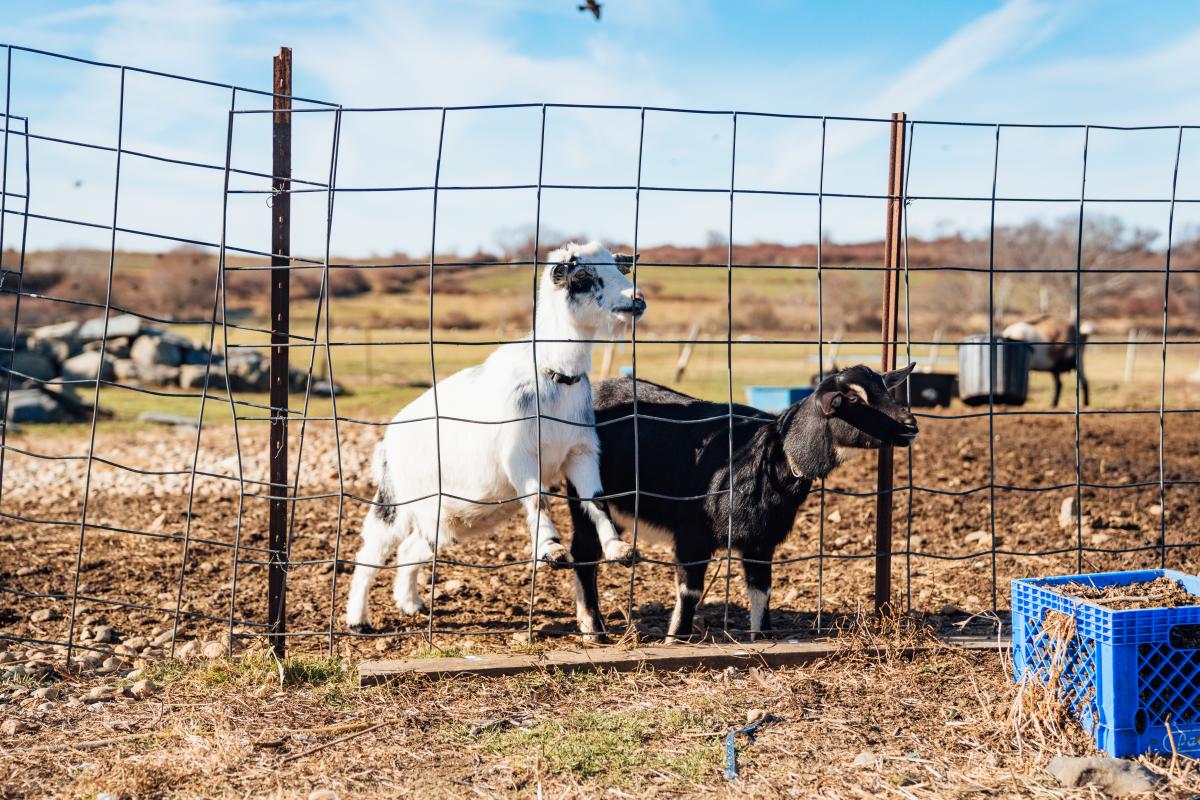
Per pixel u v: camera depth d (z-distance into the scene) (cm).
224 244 499
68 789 379
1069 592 450
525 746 414
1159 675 410
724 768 393
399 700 468
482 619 636
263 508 1003
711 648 524
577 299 546
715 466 559
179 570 750
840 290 6688
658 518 589
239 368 2347
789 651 518
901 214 535
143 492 1127
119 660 537
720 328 5603
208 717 448
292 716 450
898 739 423
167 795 376
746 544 558
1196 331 5116
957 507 958
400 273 7575
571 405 564
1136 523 863
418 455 587
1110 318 6000
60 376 2370
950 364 2708
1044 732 420
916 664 514
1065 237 6097
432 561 552
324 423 1817
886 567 562
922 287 6569
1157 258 6825
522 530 891
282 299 514
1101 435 1516
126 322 2486
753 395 1518
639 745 416
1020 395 1750
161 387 2375
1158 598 434
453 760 404
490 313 5950
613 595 688
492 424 535
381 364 2933
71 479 1236
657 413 603
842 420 517
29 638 559
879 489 559
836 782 381
